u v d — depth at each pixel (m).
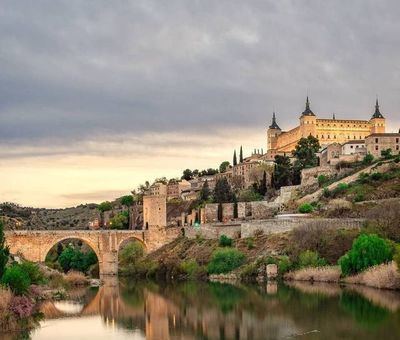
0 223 123.25
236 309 127.31
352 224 197.75
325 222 197.50
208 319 116.12
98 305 141.88
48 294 155.25
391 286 146.25
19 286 124.06
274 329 101.25
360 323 102.00
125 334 102.12
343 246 185.50
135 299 154.38
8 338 98.06
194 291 170.00
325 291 147.25
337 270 170.12
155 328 107.94
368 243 162.50
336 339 90.31
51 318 120.31
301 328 100.19
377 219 193.50
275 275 185.50
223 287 175.62
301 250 189.88
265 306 127.88
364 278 156.75
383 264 155.00
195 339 96.50
